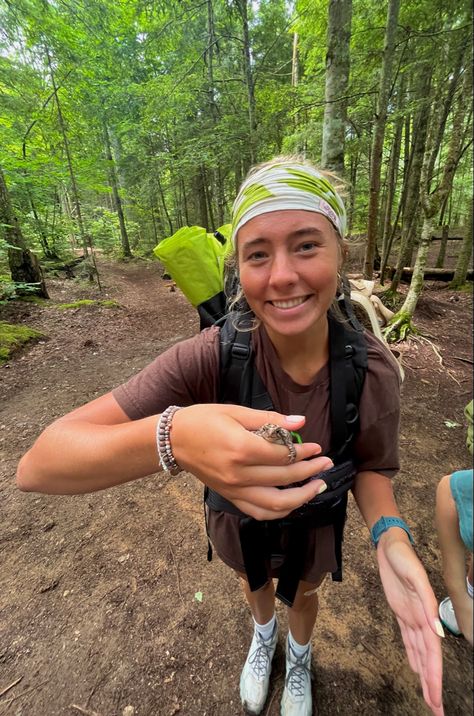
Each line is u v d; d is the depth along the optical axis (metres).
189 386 0.86
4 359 4.68
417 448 2.84
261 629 1.47
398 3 3.57
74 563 1.99
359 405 0.86
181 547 2.06
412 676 1.48
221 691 1.46
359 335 0.86
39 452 0.69
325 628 1.65
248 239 0.71
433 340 4.89
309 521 0.94
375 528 0.87
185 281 1.20
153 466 0.62
